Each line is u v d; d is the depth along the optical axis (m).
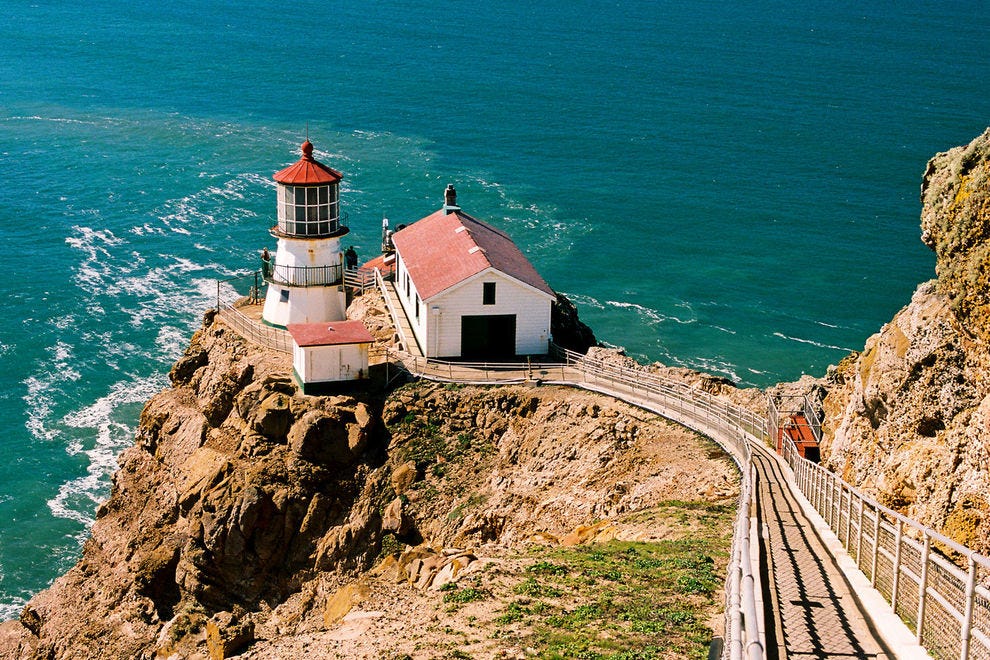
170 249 109.25
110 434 77.25
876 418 35.91
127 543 56.22
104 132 152.25
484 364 56.41
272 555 50.38
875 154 151.12
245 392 55.31
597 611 27.70
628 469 46.06
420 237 64.75
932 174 33.72
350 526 49.91
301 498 50.81
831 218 124.06
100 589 54.97
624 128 164.25
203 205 122.56
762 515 33.50
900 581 24.12
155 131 153.50
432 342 56.94
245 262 106.56
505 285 56.59
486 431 52.44
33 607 55.19
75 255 107.25
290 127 159.38
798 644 21.05
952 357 31.52
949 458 30.47
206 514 50.97
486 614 28.98
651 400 50.53
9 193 124.50
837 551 28.33
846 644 21.03
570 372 55.22
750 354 90.94
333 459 51.97
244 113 167.75
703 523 35.69
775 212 125.75
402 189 130.38
